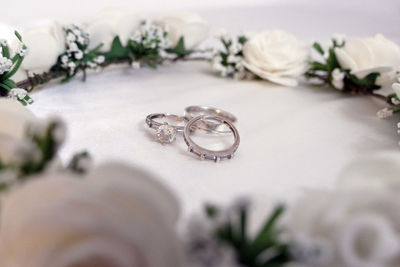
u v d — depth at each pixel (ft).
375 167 0.43
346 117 0.82
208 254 0.33
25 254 0.32
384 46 0.87
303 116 0.82
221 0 1.65
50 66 0.85
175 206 0.36
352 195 0.39
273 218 0.39
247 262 0.37
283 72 0.95
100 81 0.93
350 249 0.35
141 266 0.32
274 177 0.66
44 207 0.31
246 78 1.00
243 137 0.75
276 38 0.98
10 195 0.35
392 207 0.39
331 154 0.71
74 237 0.31
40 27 0.84
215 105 0.86
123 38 0.94
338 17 1.56
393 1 1.71
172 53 1.01
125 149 0.71
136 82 0.95
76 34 0.87
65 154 0.68
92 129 0.75
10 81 0.76
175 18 0.99
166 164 0.68
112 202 0.32
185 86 0.94
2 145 0.43
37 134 0.39
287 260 0.36
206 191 0.63
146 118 0.75
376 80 0.88
